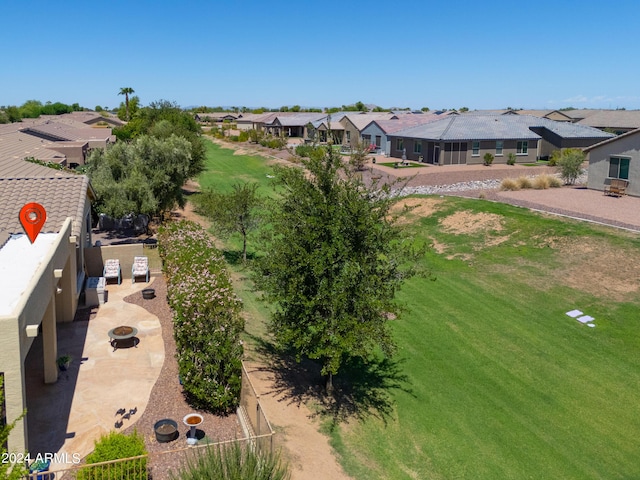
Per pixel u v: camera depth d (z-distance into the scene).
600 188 39.28
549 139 58.19
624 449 14.09
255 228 26.05
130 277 23.27
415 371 17.41
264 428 11.34
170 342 16.86
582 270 24.08
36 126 48.41
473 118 58.66
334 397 15.60
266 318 20.44
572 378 17.09
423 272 15.47
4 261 13.31
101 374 14.66
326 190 14.91
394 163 54.62
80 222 17.12
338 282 13.94
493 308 21.94
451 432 14.45
